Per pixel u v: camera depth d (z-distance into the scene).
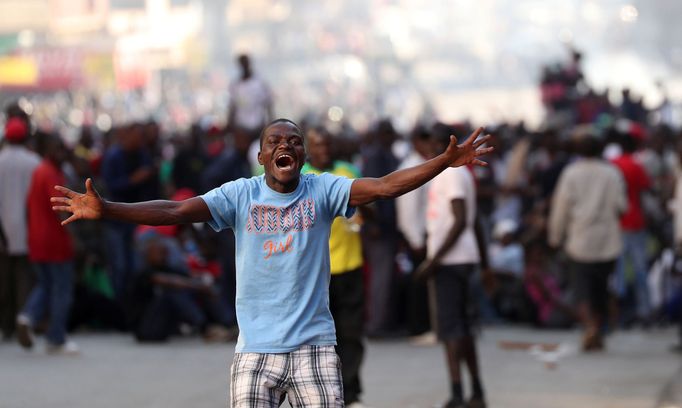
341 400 11.27
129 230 28.55
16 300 25.97
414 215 25.25
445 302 18.25
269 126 11.42
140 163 29.61
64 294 24.22
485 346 26.52
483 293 30.03
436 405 18.97
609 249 25.20
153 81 154.50
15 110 25.19
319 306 11.41
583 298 25.53
